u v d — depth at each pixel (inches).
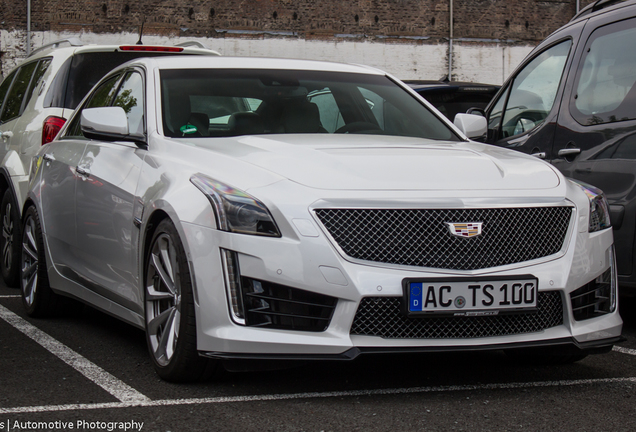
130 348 160.2
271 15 941.8
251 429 107.0
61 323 189.5
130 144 159.6
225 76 171.0
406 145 145.0
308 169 125.1
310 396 122.9
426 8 988.6
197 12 920.3
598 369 145.0
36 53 293.4
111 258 154.1
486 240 122.0
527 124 215.0
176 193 128.7
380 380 133.6
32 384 130.7
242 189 121.9
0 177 257.1
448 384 131.7
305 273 116.3
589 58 196.2
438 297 118.0
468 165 133.7
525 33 1019.9
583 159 190.2
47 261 190.4
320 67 184.5
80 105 203.0
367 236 118.3
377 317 117.8
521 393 126.6
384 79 188.4
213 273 119.7
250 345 117.1
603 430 108.1
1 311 205.6
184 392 125.0
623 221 178.1
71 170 178.2
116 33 898.1
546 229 127.7
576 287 128.3
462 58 1003.9
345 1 963.3
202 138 150.1
